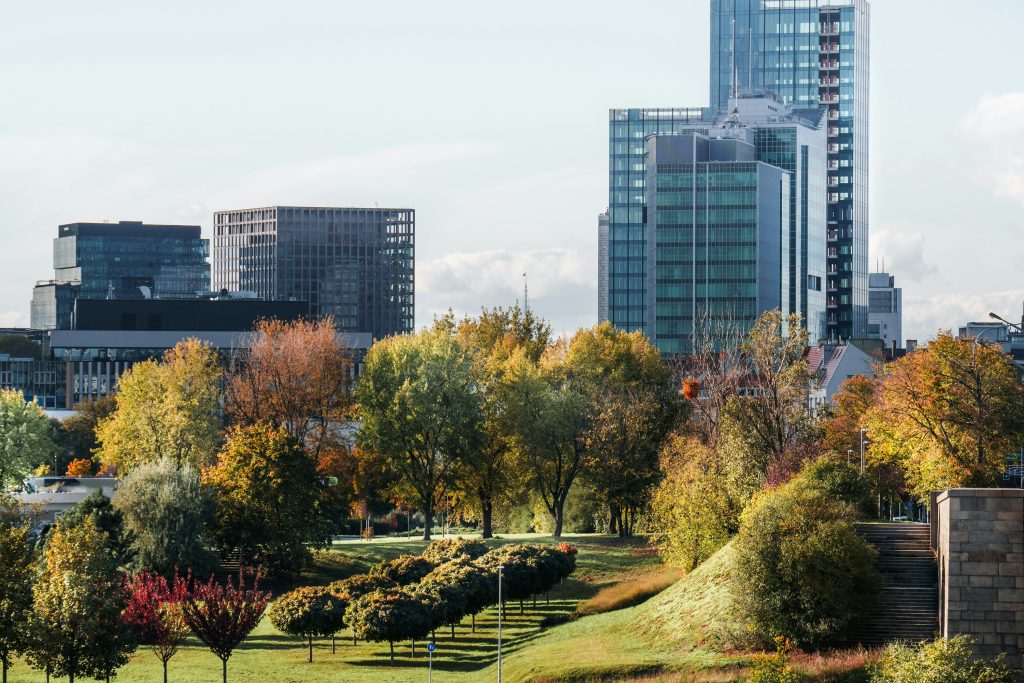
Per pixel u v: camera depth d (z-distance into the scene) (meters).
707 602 106.56
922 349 141.12
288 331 199.25
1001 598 85.25
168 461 148.50
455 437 170.25
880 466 148.00
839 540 95.00
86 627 93.88
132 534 142.00
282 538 151.12
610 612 126.25
